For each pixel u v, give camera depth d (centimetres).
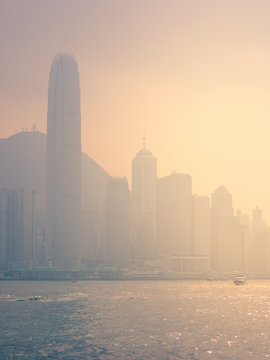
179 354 15750
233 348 16675
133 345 17262
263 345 17200
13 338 18912
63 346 17188
